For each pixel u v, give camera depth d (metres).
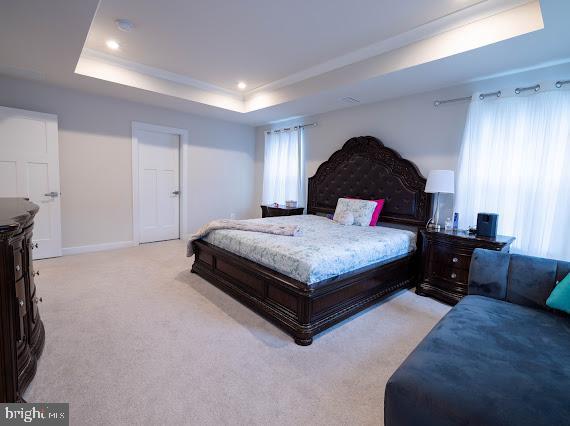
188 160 5.25
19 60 2.98
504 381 1.08
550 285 1.79
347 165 4.29
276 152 5.64
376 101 4.02
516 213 2.84
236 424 1.40
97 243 4.36
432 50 2.66
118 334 2.15
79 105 4.03
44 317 2.35
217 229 3.17
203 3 2.38
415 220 3.59
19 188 3.56
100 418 1.40
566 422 0.90
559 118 2.60
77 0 1.99
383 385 1.71
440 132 3.43
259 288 2.53
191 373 1.75
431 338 1.42
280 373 1.79
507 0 2.19
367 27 2.69
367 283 2.68
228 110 4.79
